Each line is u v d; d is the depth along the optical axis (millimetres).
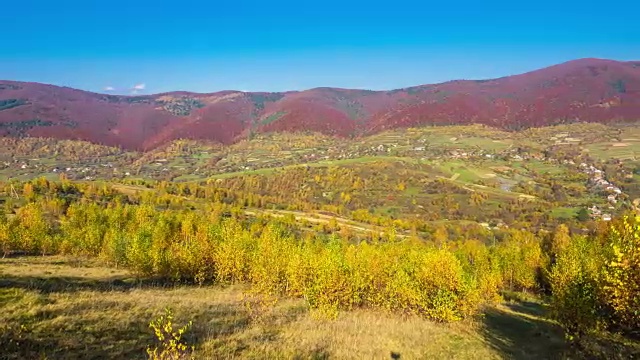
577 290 20234
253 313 21922
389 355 16688
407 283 28688
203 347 14352
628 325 17219
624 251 15648
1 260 37906
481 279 39344
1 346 11484
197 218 61844
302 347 15859
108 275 34188
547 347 22062
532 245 64688
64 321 14609
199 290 30812
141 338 14328
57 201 86750
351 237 101062
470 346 20641
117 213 61125
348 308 26922
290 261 28250
